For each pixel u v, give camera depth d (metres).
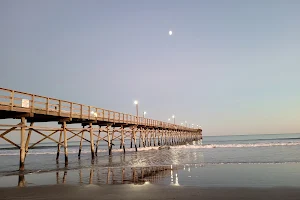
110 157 26.66
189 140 92.75
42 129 18.64
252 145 42.41
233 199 8.21
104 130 28.53
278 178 11.94
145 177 13.07
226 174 13.49
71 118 21.11
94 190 9.88
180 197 8.52
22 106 15.82
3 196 9.20
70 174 14.66
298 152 27.12
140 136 42.25
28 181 12.60
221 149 36.81
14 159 32.50
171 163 19.42
